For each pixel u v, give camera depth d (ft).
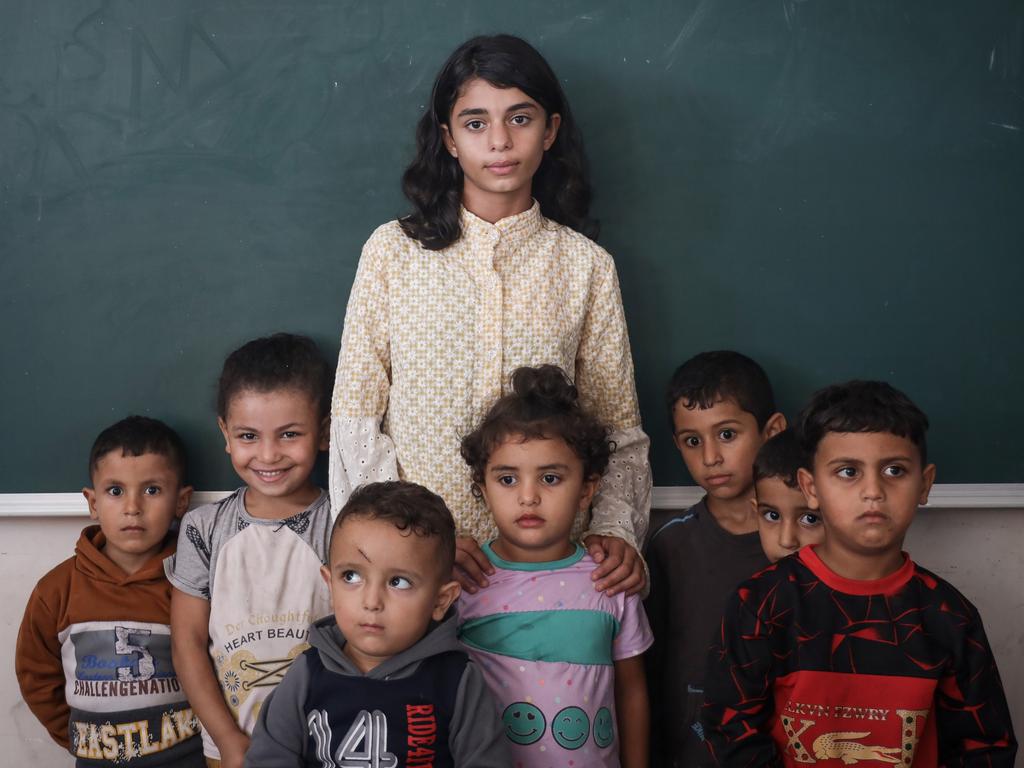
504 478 5.16
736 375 5.82
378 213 6.31
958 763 4.65
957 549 6.49
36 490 6.44
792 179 6.34
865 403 4.59
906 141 6.33
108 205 6.31
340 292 6.35
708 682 4.86
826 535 4.73
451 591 4.80
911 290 6.40
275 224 6.33
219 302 6.36
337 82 6.26
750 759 4.71
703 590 5.82
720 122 6.31
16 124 6.29
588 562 5.32
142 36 6.25
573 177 6.01
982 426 6.45
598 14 6.23
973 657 4.58
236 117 6.28
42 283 6.36
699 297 6.39
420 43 6.24
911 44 6.29
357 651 4.78
